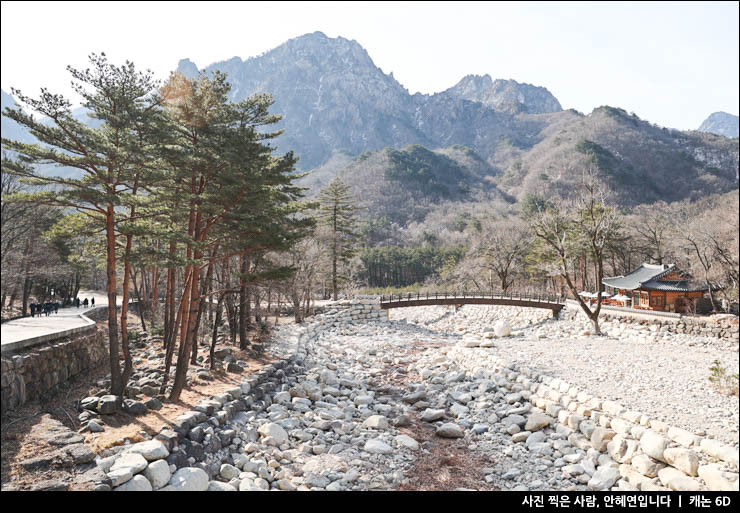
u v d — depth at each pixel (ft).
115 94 46.03
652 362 72.08
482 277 205.67
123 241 60.90
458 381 76.79
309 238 131.34
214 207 51.62
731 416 46.88
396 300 149.48
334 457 46.80
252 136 55.83
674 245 153.99
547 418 55.31
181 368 51.19
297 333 110.11
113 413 42.55
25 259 76.84
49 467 31.53
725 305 115.65
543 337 109.50
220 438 45.29
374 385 78.13
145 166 49.21
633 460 43.73
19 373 43.78
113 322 47.70
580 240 137.80
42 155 42.75
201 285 70.59
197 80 51.96
